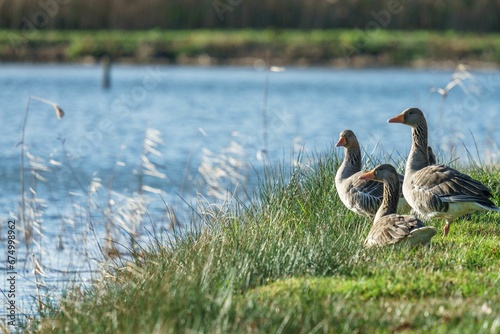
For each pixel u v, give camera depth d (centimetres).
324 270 1052
